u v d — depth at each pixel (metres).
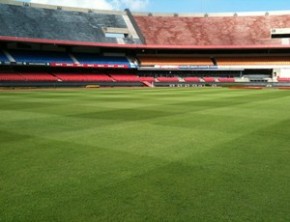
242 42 79.88
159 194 7.05
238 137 12.86
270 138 12.66
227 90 51.78
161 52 84.25
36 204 6.57
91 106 24.84
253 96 36.50
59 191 7.23
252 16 87.31
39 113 20.50
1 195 7.02
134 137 12.88
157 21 88.12
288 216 6.06
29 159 9.73
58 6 81.00
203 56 83.50
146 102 28.42
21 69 69.88
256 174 8.36
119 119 17.72
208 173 8.43
